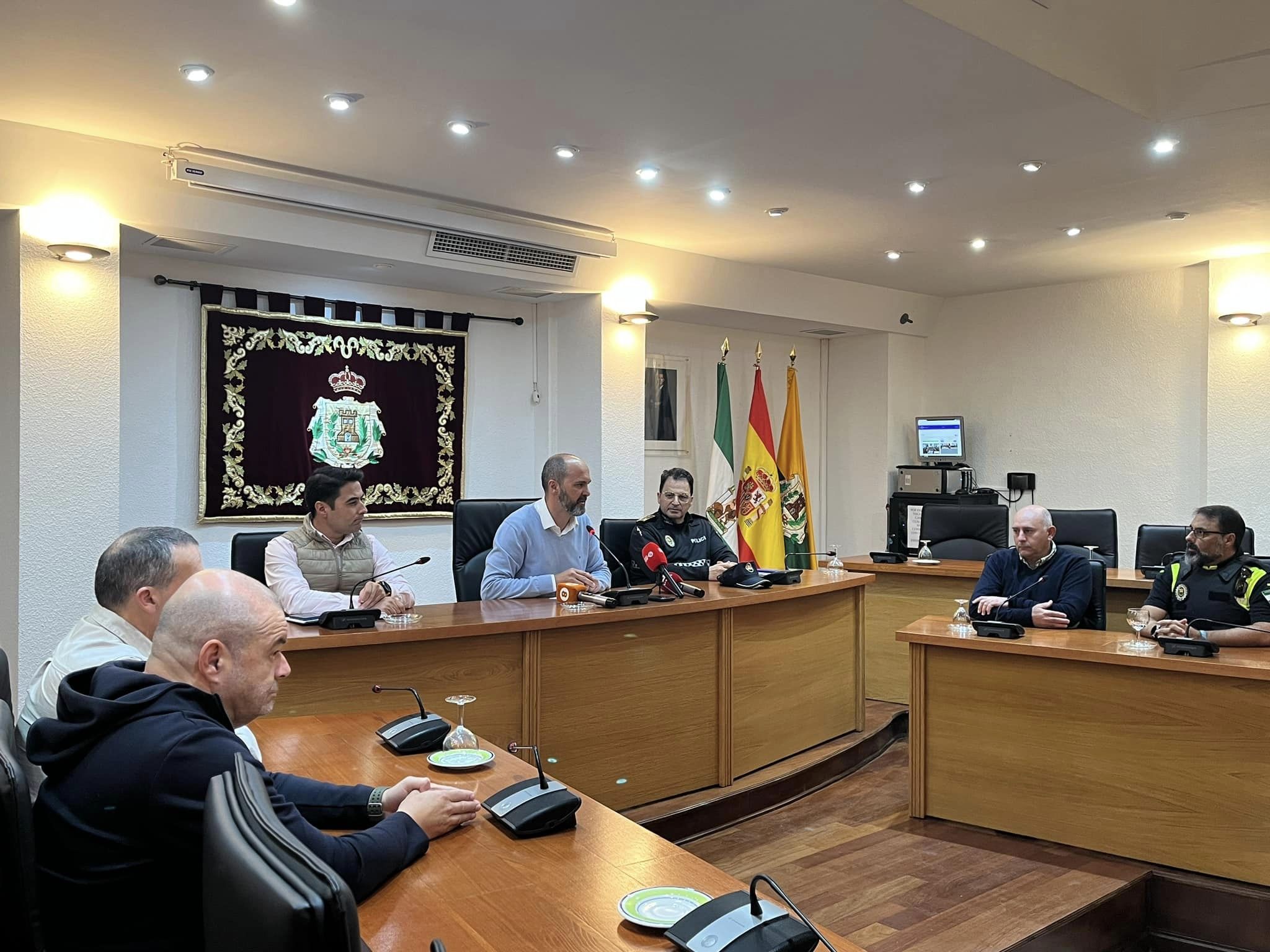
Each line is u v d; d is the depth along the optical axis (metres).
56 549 3.78
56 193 3.75
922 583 4.88
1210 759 2.84
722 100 3.37
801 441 6.79
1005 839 3.21
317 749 1.95
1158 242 5.52
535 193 4.56
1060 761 3.12
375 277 5.16
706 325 6.89
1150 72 3.52
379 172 4.24
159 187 3.98
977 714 3.30
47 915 1.21
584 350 5.78
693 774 3.43
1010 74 3.13
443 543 5.64
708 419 6.93
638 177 4.29
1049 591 3.67
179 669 1.35
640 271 5.67
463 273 5.04
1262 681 2.74
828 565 4.55
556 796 1.58
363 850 1.31
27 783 1.18
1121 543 6.50
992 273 6.44
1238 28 3.34
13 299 3.71
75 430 3.82
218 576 1.41
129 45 2.95
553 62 3.06
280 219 4.32
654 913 1.23
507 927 1.22
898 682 4.94
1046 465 6.85
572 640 3.07
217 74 3.17
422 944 1.17
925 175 4.25
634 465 5.85
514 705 2.94
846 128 3.64
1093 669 3.05
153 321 4.63
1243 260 5.83
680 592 3.49
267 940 0.76
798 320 6.61
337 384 5.17
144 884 1.19
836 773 3.96
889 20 2.76
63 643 1.72
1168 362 6.29
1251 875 2.77
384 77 3.19
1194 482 6.20
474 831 1.55
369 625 2.73
